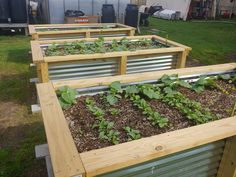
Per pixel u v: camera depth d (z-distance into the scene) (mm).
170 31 11016
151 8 17641
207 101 2188
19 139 2928
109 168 1221
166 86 2318
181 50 3688
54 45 3738
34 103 3787
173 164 1592
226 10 18125
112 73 3430
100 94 2162
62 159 1224
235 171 1725
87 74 3295
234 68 2771
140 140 1410
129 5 9633
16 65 5539
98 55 3195
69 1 9062
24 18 8695
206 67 2719
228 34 10812
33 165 2523
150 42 4324
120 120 1841
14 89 4273
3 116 3414
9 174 2396
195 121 1840
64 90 2020
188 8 15805
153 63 3631
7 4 8375
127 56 3371
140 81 2332
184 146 1398
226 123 1636
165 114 1940
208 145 1661
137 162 1290
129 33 5371
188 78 2566
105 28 5602
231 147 1695
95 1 9359
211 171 1832
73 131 1683
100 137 1616
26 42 7867
